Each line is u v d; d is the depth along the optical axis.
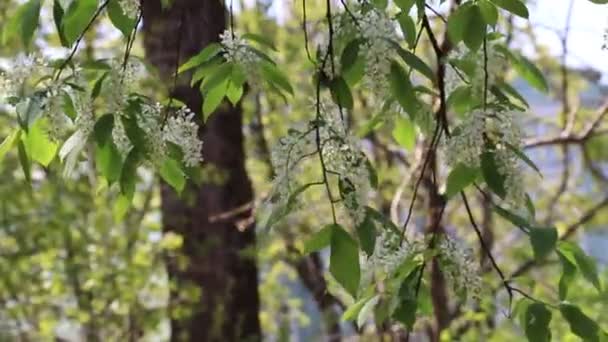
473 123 1.57
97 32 3.50
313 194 3.08
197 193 3.86
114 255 4.02
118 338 4.05
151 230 4.05
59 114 1.56
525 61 1.77
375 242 1.54
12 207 3.94
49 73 1.60
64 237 3.99
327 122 1.58
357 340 3.74
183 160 1.63
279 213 1.54
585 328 1.65
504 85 1.76
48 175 3.81
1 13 3.67
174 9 2.82
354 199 1.54
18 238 3.97
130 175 1.57
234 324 3.87
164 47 2.89
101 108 1.71
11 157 3.76
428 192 2.27
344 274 1.52
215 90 1.70
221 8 2.18
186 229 3.89
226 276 3.88
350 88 1.61
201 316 3.88
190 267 3.89
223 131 3.84
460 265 1.63
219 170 3.77
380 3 1.61
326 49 1.62
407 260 1.63
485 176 1.56
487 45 1.73
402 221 3.57
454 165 1.59
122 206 1.73
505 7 1.62
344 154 1.56
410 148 1.85
